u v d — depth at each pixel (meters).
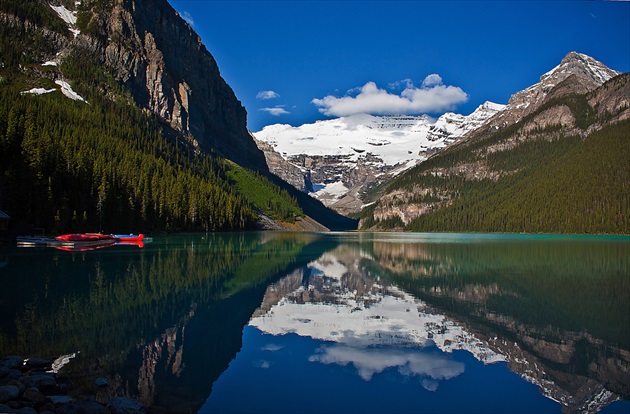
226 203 179.00
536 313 34.22
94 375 19.97
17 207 87.44
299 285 46.16
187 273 51.28
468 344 26.17
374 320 31.64
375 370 21.81
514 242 132.12
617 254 84.44
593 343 26.47
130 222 117.12
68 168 103.00
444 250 97.19
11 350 22.92
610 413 17.66
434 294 41.91
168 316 31.19
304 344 25.80
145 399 17.83
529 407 18.23
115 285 41.66
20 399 15.85
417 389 19.75
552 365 22.80
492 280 50.88
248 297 38.81
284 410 17.41
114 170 117.12
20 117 109.62
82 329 27.11
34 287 39.47
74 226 95.44
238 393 18.80
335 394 18.95
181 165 197.25
